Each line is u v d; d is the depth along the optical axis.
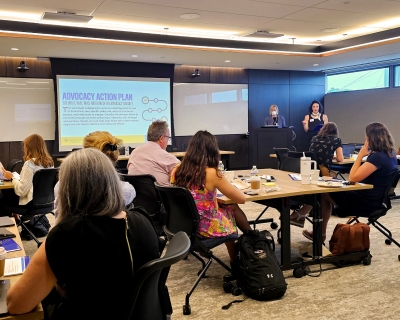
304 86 10.73
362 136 9.95
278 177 3.63
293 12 5.89
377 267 3.21
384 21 6.55
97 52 7.33
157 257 1.29
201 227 2.69
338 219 4.80
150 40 6.73
